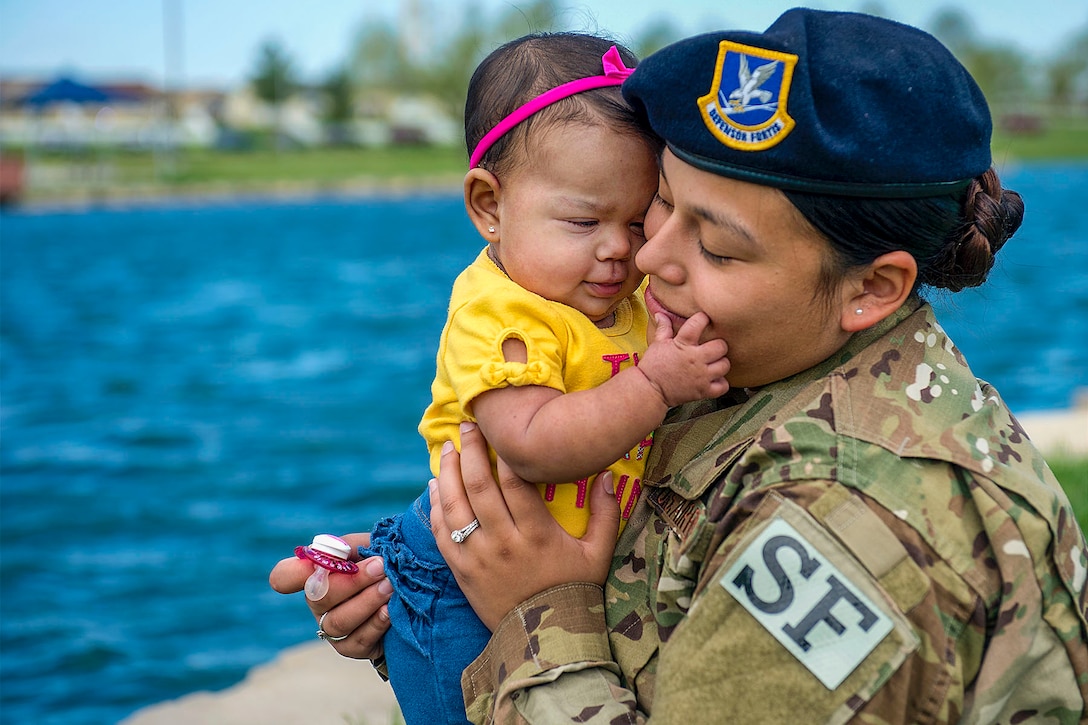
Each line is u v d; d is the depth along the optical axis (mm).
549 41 1947
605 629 1779
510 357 1810
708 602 1532
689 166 1543
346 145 84188
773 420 1630
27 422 12734
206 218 43188
